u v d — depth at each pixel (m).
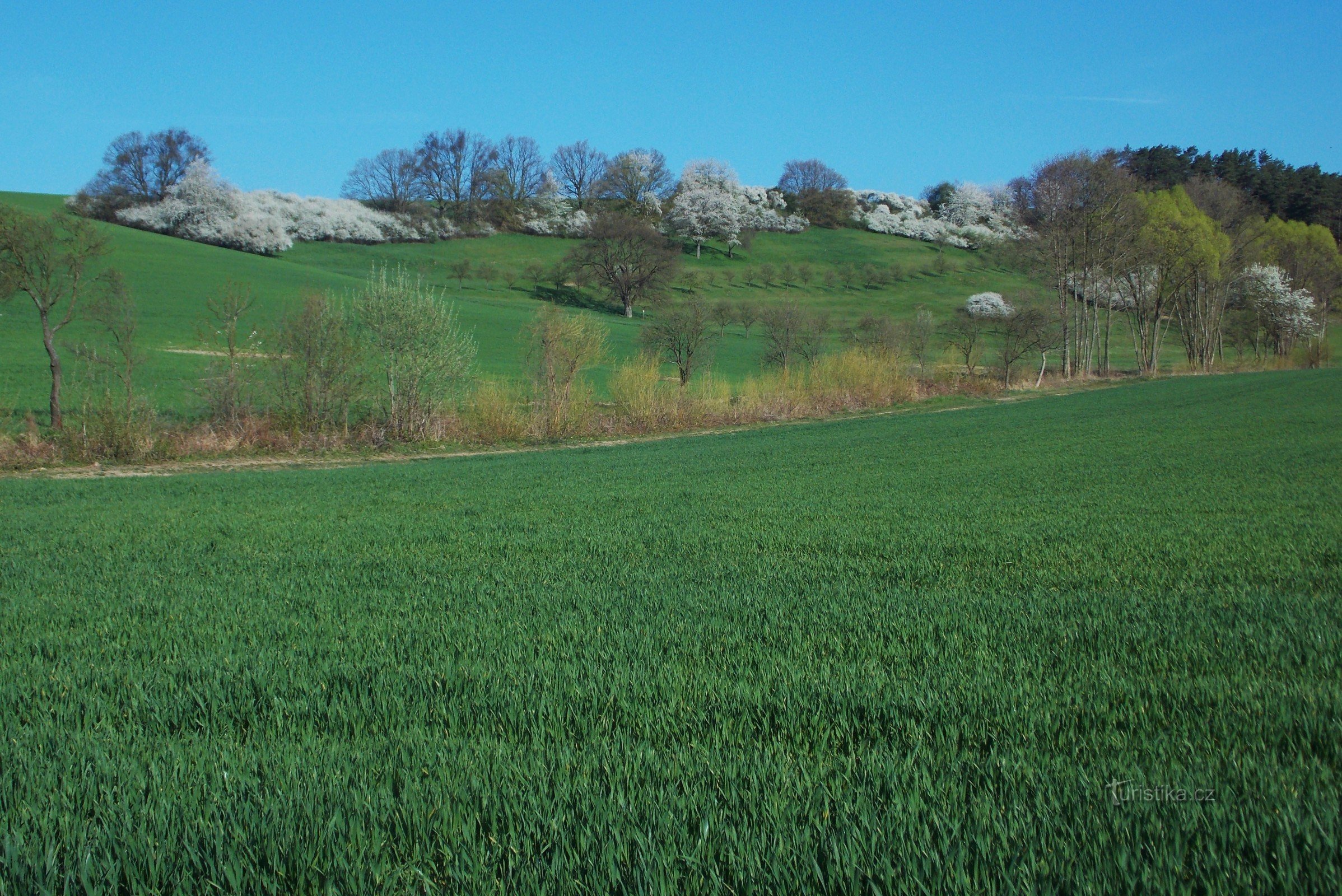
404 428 34.50
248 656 6.08
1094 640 5.98
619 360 66.62
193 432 30.97
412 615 7.40
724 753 3.91
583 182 143.00
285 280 77.12
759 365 68.44
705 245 135.75
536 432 36.72
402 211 126.56
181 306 60.03
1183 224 68.50
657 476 22.89
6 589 9.04
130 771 3.84
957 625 6.53
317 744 4.14
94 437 28.61
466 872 2.80
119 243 80.38
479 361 58.94
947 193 171.38
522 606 7.66
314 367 32.84
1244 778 3.42
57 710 4.86
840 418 45.38
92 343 36.97
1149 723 4.20
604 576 9.27
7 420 30.47
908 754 3.85
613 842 2.94
